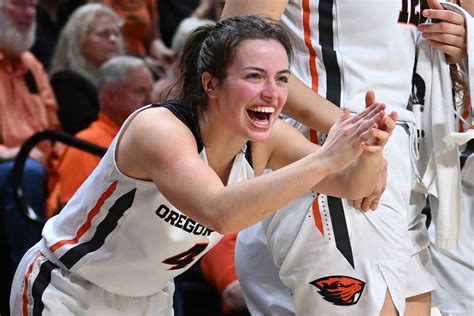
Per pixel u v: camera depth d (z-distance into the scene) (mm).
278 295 5527
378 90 5172
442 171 5340
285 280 5316
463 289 6312
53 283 5082
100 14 10594
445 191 5340
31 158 9117
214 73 4371
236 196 4008
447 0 5582
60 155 8984
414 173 5352
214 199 4035
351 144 4043
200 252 4934
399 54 5207
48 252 5129
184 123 4453
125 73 9086
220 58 4344
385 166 4809
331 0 5137
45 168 9031
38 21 11461
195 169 4145
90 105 10188
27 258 5266
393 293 5156
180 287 8055
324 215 5102
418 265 5562
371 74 5160
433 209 5500
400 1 5180
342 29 5160
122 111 9133
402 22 5207
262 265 5586
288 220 5199
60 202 8688
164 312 5348
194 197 4074
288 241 5203
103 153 7902
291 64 4816
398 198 5176
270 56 4297
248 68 4281
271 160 4965
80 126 10102
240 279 5727
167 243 4723
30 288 5133
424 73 5383
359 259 5105
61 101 10125
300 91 4977
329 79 5160
